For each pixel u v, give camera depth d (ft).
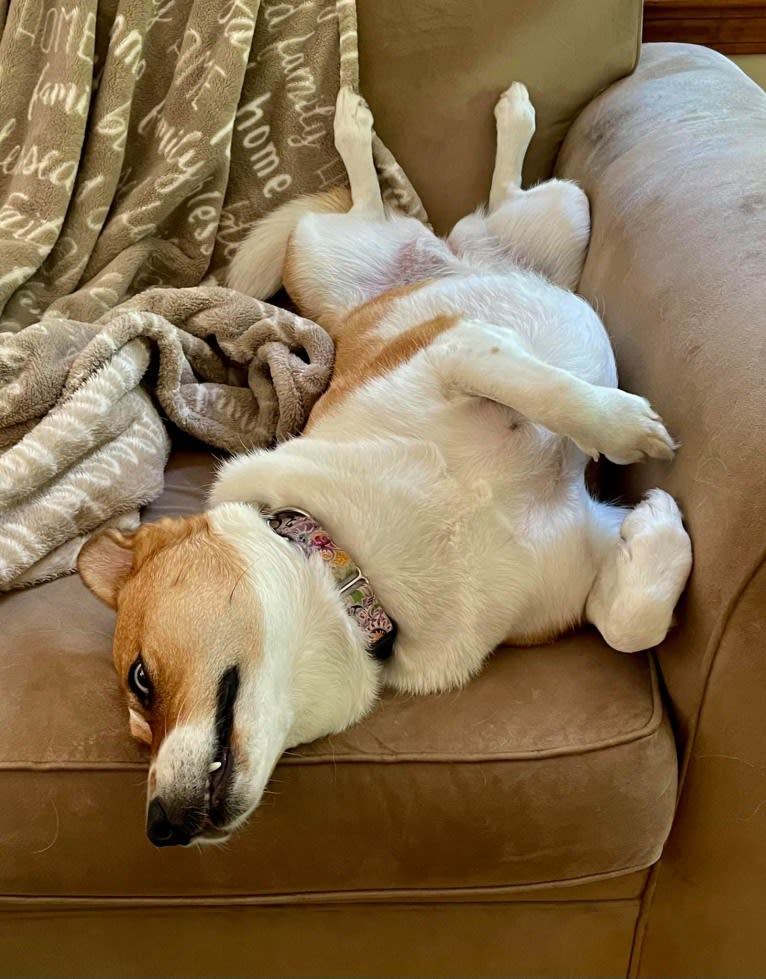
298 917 3.61
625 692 3.28
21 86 5.09
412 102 5.11
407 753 3.18
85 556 3.63
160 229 5.26
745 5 6.31
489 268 4.94
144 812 3.17
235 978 3.82
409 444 3.75
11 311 4.94
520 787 3.12
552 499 3.73
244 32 4.85
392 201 5.26
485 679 3.47
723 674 2.99
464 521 3.59
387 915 3.61
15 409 4.24
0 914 3.53
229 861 3.24
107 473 4.15
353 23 4.88
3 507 3.86
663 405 3.45
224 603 3.22
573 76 5.11
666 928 3.64
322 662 3.34
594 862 3.25
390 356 4.19
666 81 4.92
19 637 3.54
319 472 3.67
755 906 3.47
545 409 3.51
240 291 5.33
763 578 2.79
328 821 3.17
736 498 2.86
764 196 3.57
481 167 5.23
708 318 3.27
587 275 4.66
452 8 4.93
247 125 5.16
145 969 3.77
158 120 5.11
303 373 4.66
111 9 5.00
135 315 4.44
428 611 3.53
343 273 5.10
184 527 3.56
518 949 3.73
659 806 3.15
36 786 3.13
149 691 3.18
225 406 4.80
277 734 3.16
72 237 5.04
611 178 4.58
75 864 3.21
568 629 3.66
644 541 3.21
